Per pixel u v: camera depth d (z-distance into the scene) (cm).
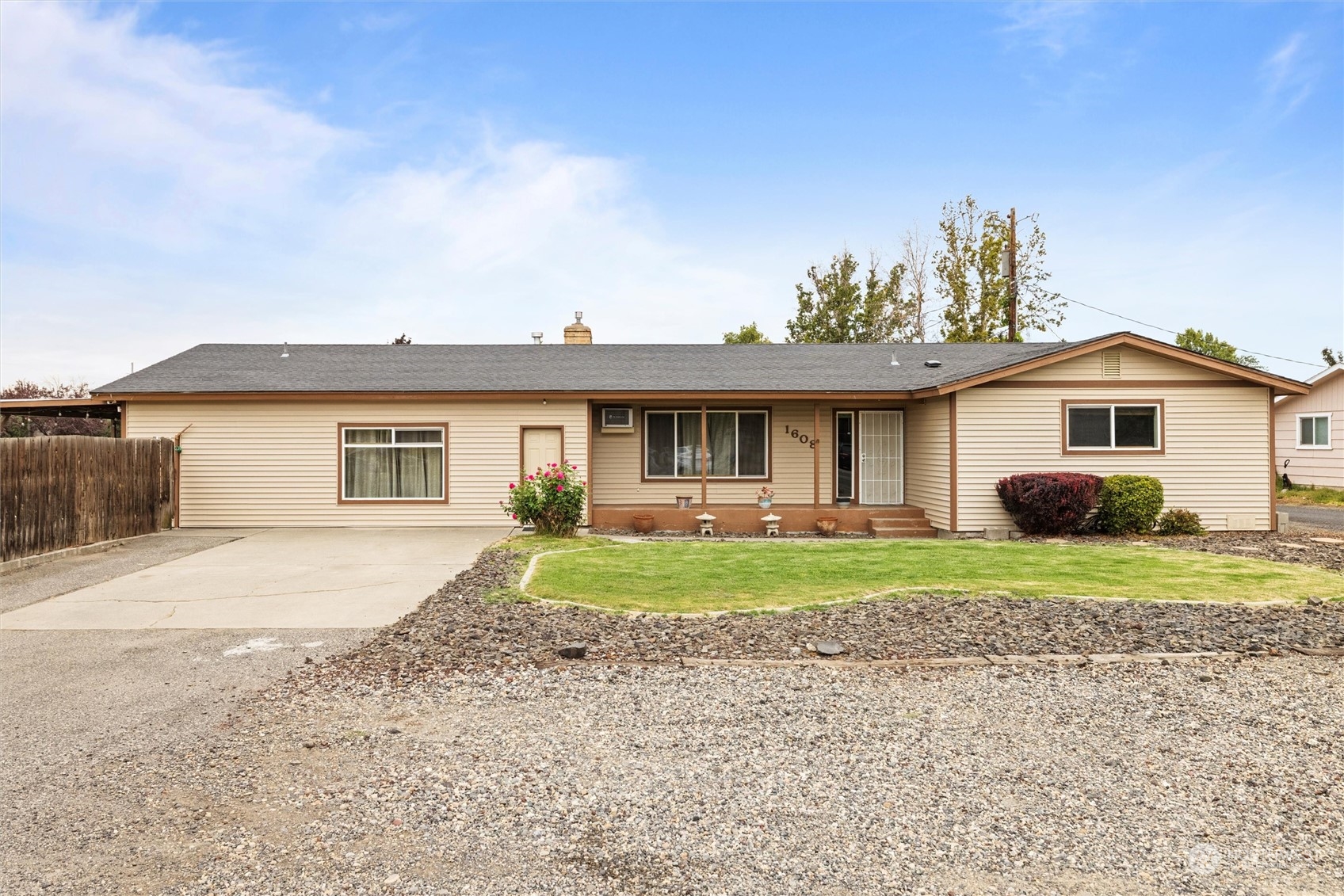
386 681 555
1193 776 400
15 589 908
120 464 1323
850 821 352
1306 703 512
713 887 298
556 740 448
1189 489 1448
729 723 475
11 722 478
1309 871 309
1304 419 2430
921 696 524
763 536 1511
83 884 298
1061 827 346
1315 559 1120
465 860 318
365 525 1553
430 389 1518
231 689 541
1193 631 682
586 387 1548
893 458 1717
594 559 1101
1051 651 627
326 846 328
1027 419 1444
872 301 3778
